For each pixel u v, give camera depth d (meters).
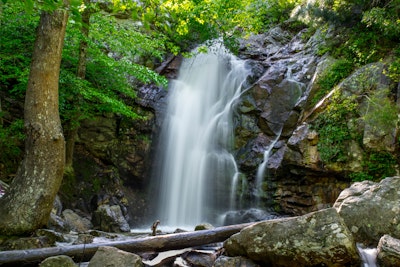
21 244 4.62
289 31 16.55
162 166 12.34
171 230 10.51
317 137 9.99
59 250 4.03
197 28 14.91
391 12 10.11
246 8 16.16
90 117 10.96
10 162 9.75
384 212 3.98
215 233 4.24
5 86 10.59
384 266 3.32
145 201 11.95
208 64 14.45
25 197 5.21
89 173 11.22
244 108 12.22
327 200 9.95
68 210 9.01
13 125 9.33
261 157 11.37
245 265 3.58
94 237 5.41
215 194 11.86
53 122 5.47
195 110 13.53
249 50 15.69
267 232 3.56
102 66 10.18
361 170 9.30
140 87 12.83
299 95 11.75
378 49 10.81
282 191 10.69
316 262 3.29
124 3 4.49
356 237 4.01
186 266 3.96
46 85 5.43
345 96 9.99
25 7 2.71
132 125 12.14
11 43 8.64
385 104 9.26
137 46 11.27
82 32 9.22
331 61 11.54
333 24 12.22
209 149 12.55
